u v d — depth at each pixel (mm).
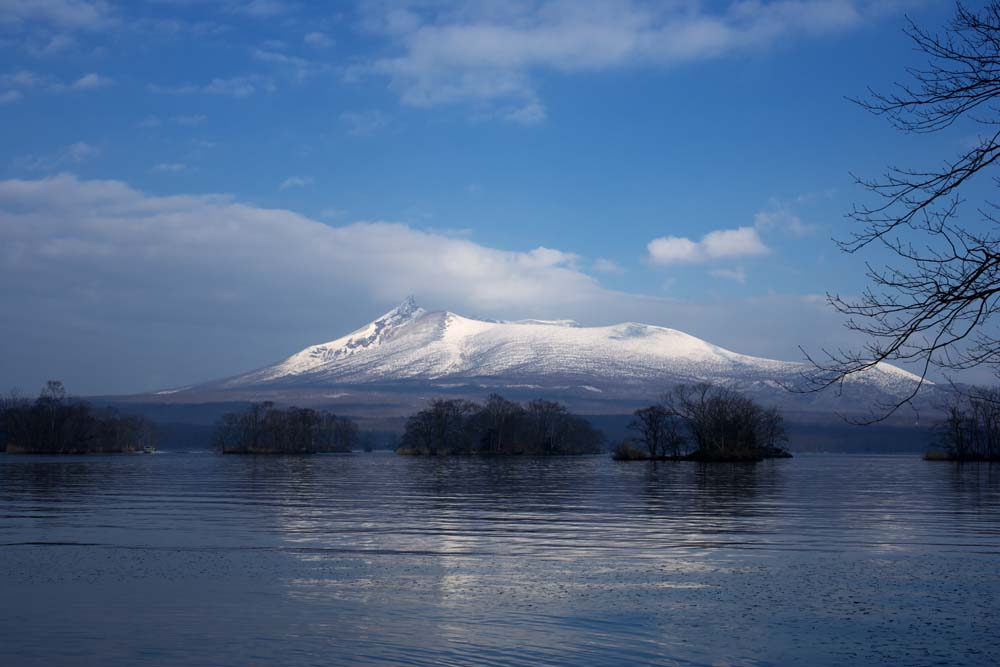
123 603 23328
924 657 18859
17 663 17875
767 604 23906
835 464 195000
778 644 19859
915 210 15047
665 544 36281
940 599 24578
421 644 19469
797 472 137875
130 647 19047
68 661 18031
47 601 23547
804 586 26562
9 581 26391
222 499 62938
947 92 14930
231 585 25984
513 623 21500
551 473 132500
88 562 30109
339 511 52656
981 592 25656
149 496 65312
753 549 34750
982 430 189625
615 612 22812
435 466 173500
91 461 181500
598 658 18625
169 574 27781
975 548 35281
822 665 18359
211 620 21484
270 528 41531
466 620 21750
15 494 66438
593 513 52500
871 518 49281
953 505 60188
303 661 18125
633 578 27766
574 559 31750
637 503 62062
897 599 24547
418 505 58781
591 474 127938
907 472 137500
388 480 103062
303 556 31922
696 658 18734
